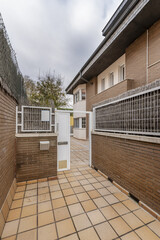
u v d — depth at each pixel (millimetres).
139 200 2283
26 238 1595
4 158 2082
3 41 1934
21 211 2082
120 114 3008
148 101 2215
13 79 2686
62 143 3953
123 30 4574
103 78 8492
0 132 1880
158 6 3631
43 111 3359
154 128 2059
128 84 5145
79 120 11867
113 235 1646
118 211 2100
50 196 2533
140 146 2305
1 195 1888
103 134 3582
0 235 1608
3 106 2049
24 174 3061
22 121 3141
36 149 3182
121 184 2805
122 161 2793
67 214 2025
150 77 4215
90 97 9789
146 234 1663
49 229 1735
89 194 2617
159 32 4059
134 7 4012
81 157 5648
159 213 1900
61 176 3523
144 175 2197
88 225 1809
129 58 5395
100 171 3732
